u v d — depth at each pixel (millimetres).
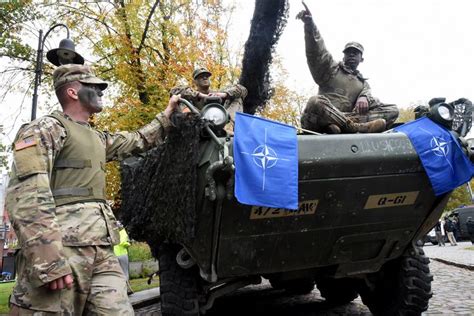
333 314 5859
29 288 2385
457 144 4184
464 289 7641
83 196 2666
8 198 2438
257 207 3754
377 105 5328
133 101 16031
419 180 4141
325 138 3865
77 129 2791
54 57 3707
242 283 4578
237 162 3514
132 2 17172
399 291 4734
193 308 4277
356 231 4281
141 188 4773
